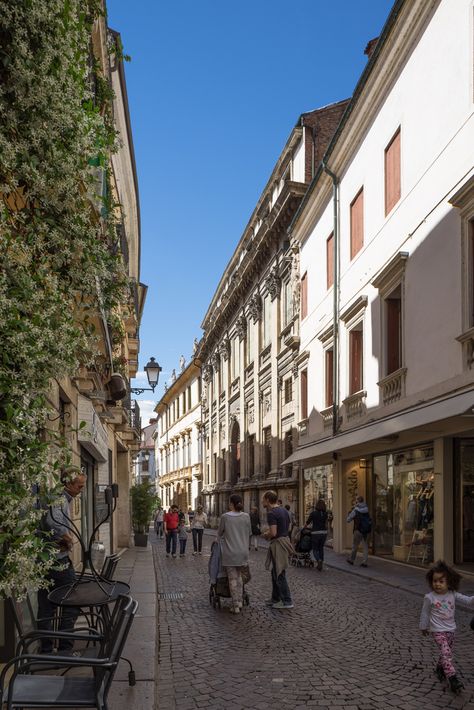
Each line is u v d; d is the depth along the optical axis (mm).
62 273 4602
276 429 29281
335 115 27281
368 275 17750
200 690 5727
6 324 3529
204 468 50625
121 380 13812
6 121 3953
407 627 8242
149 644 6852
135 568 15219
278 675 6129
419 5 14211
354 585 12312
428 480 14383
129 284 5852
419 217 14328
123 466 25078
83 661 3512
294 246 26359
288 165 29234
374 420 16672
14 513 3523
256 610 9641
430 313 13602
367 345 17719
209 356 49688
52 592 5445
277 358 29484
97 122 4984
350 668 6336
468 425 11781
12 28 3920
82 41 4684
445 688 5672
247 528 9617
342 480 20062
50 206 4371
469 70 12250
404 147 15391
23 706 3566
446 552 12992
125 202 19359
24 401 3840
